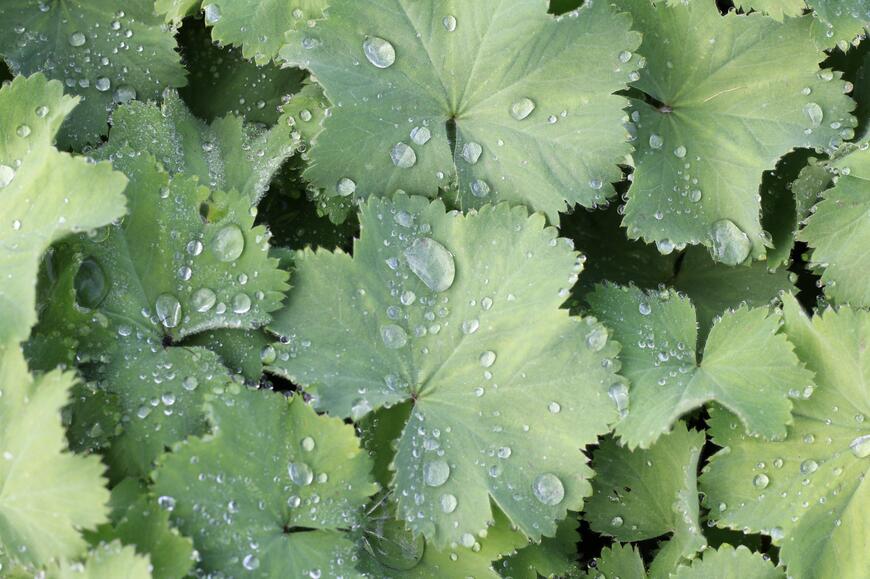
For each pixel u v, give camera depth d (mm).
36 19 579
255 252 555
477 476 552
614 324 571
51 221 537
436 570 557
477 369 559
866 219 582
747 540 580
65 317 543
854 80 597
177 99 584
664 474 578
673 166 582
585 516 580
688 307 577
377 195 568
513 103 572
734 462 570
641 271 602
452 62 571
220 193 556
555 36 570
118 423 540
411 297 561
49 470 524
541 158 570
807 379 565
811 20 583
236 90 598
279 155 578
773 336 568
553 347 559
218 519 532
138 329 549
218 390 545
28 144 550
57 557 523
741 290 597
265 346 556
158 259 552
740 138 584
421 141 570
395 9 570
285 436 542
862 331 566
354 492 544
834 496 568
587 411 557
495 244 564
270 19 577
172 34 585
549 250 563
